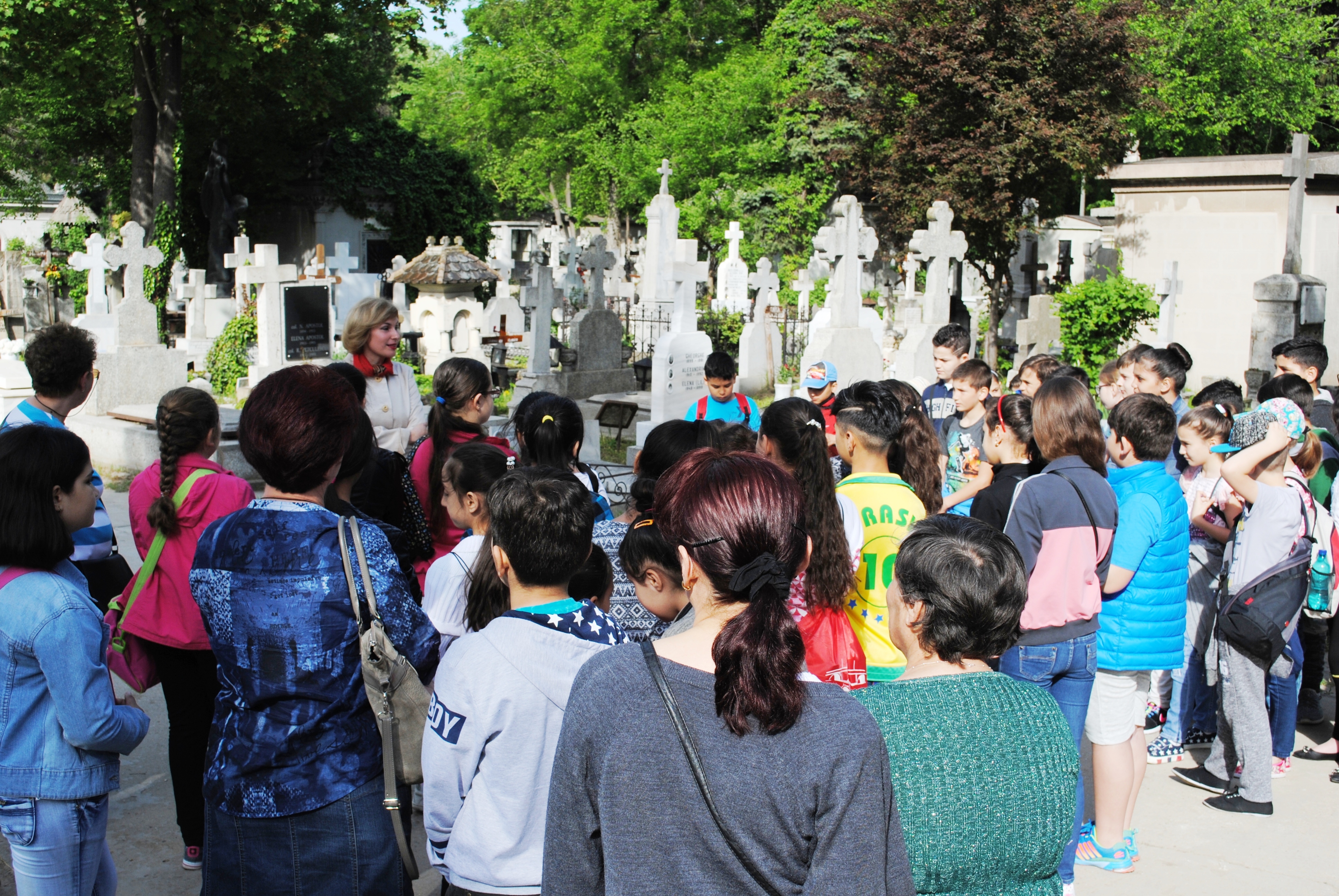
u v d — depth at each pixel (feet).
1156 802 15.98
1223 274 61.72
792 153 111.65
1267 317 47.03
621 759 5.98
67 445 9.36
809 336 55.21
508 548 8.50
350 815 8.55
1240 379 61.31
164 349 39.55
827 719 6.06
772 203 114.83
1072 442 12.59
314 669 8.48
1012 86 66.03
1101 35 63.93
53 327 14.28
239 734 8.55
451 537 15.38
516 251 120.78
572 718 6.29
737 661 5.91
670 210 50.19
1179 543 13.35
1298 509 15.06
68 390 14.21
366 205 106.32
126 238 38.52
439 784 8.29
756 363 46.37
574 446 14.05
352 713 8.69
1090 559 12.31
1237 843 14.67
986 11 65.92
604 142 129.59
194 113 90.74
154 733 17.47
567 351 49.80
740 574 6.19
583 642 8.43
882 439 12.44
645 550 9.50
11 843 9.24
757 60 117.91
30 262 92.68
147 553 12.81
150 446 34.50
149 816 14.74
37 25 72.33
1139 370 18.57
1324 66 97.19
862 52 74.43
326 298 57.47
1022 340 50.78
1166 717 18.43
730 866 5.82
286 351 55.36
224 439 33.65
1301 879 13.73
